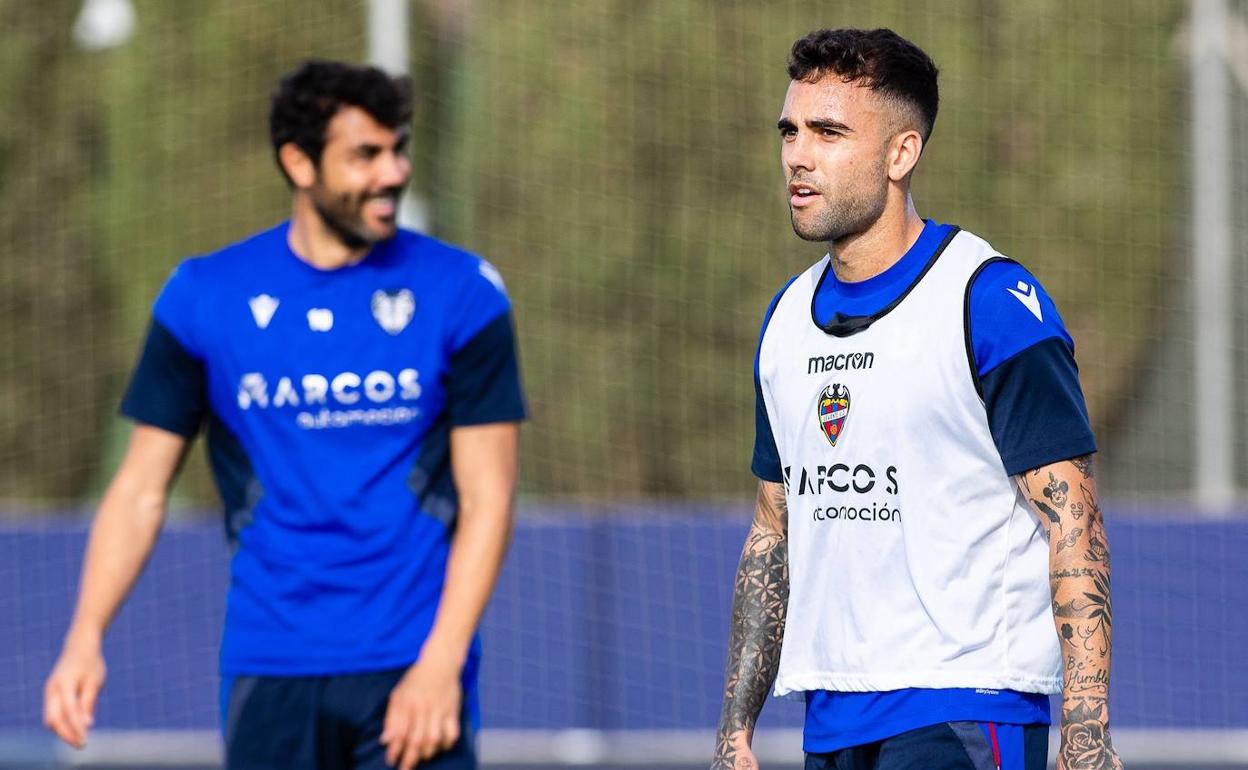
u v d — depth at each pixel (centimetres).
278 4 5472
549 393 5591
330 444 1350
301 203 1373
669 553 3253
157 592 3303
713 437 5603
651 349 5594
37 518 3362
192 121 5594
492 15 5653
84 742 1370
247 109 5562
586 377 5588
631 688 3241
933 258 1119
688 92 5569
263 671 1348
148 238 5669
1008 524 1100
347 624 1338
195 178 5616
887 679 1103
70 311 6041
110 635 3300
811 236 1127
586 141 5606
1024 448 1073
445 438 1373
